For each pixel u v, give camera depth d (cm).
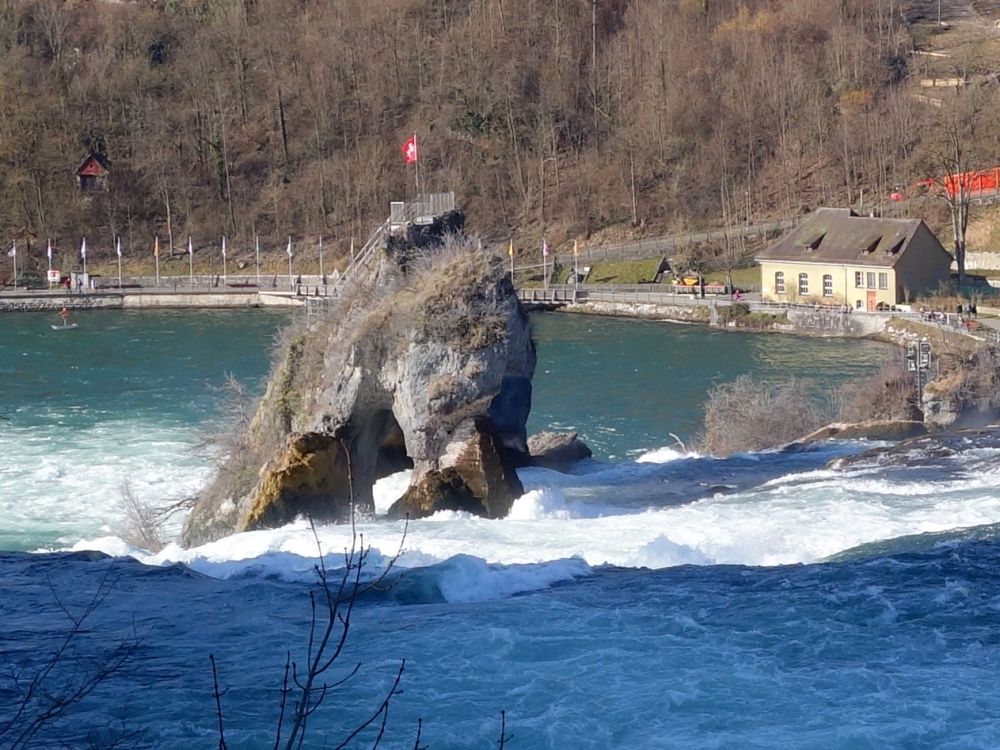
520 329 5062
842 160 15350
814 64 16938
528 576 3400
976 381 6319
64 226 16462
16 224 16488
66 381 9131
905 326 10612
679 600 3114
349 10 18550
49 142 16862
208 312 13525
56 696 2661
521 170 16312
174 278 15062
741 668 2680
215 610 3228
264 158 17238
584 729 2445
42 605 3303
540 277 14288
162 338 11431
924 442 5244
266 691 2675
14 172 16588
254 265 16012
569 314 12612
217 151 17138
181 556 3934
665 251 14512
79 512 5828
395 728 2478
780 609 3006
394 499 5144
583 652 2789
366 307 5009
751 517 4109
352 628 3022
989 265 12781
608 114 16775
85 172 16738
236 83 17950
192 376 9319
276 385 5062
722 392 7138
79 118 17412
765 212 15050
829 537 3834
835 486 4562
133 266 16088
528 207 15900
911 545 3544
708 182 15450
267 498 4694
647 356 10019
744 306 11600
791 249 12056
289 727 2511
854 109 16050
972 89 15362
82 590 3431
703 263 13812
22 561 3697
